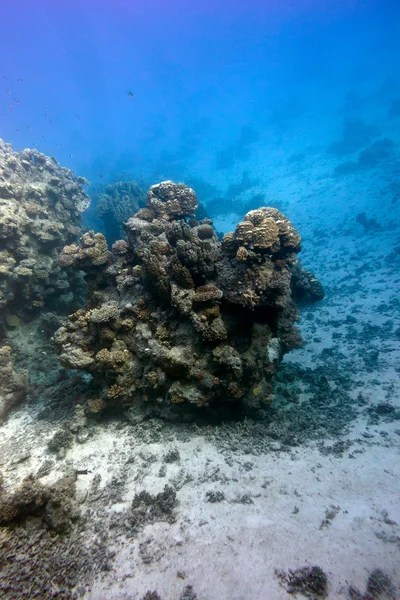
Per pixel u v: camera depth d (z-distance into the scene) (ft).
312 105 257.96
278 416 37.11
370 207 107.04
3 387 40.78
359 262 83.56
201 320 32.73
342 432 33.94
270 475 28.43
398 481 26.61
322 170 150.00
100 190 148.66
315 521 23.62
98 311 36.60
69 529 24.39
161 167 217.36
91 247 43.45
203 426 35.04
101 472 30.07
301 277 58.54
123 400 35.27
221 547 22.27
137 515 25.31
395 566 19.92
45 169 65.10
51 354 49.98
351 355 49.73
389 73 255.29
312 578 19.51
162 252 38.01
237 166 194.90
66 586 20.48
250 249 34.17
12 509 23.02
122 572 21.25
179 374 33.01
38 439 35.01
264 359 35.78
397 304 61.57
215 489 27.25
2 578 20.36
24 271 48.06
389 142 143.43
